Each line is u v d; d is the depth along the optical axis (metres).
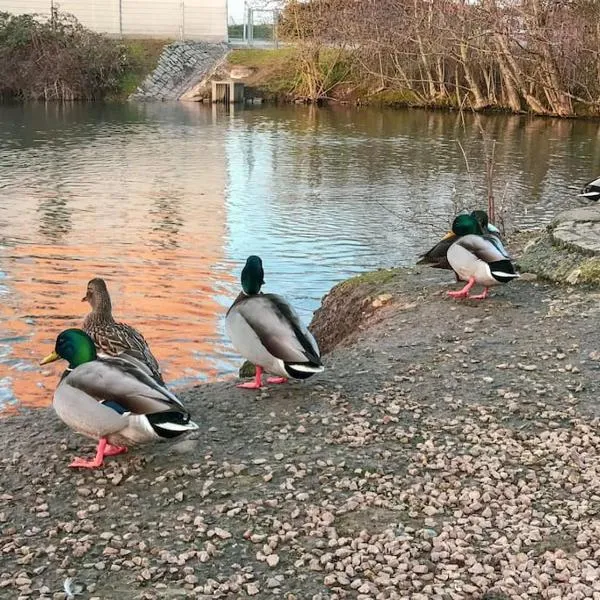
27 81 19.55
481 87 18.30
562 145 12.08
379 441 2.23
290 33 20.14
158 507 1.90
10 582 1.62
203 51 21.81
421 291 3.75
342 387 2.62
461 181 8.82
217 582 1.62
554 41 15.38
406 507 1.90
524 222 6.74
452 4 16.91
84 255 5.51
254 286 2.60
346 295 4.03
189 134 12.95
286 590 1.60
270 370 2.37
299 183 8.66
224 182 8.65
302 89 19.67
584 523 1.82
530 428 2.31
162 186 8.31
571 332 3.07
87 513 1.88
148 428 1.91
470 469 2.06
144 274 5.05
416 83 19.30
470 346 2.97
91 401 1.95
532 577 1.62
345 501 1.92
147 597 1.57
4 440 2.26
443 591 1.58
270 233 6.33
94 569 1.67
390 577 1.63
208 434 2.26
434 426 2.32
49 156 10.25
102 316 3.05
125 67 20.27
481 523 1.82
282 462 2.11
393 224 6.69
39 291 4.62
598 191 4.71
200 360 3.61
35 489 1.99
